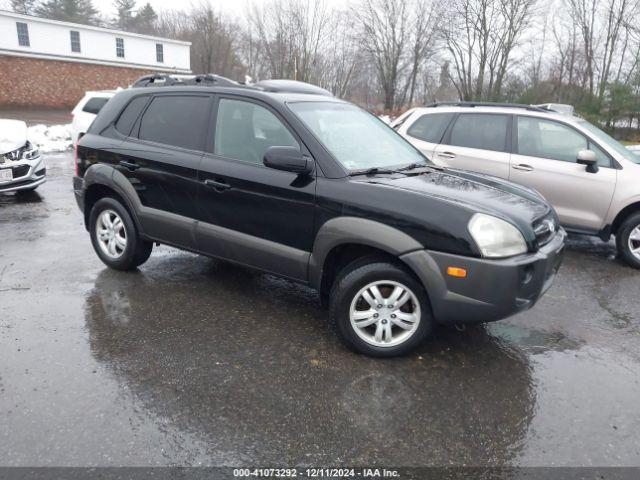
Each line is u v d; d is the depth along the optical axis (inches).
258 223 155.3
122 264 195.3
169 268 205.3
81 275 195.9
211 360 137.0
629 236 229.8
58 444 103.7
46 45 1348.4
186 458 101.3
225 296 179.6
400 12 1708.9
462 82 1748.3
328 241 140.6
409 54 1766.7
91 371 129.9
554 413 119.4
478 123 265.4
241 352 141.7
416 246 129.6
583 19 1525.6
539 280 133.3
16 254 220.4
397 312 137.9
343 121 170.1
